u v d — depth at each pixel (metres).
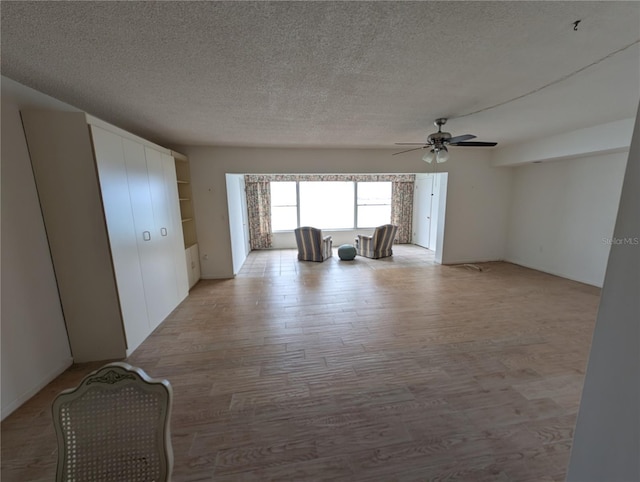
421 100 2.47
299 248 6.20
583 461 1.00
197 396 1.95
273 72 1.88
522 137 4.20
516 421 1.70
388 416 1.75
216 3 1.18
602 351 0.91
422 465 1.42
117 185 2.40
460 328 2.90
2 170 1.83
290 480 1.36
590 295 3.81
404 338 2.71
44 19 1.27
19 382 1.89
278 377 2.15
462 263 5.68
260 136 3.76
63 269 2.22
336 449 1.52
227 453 1.51
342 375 2.16
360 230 7.85
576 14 1.30
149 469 0.89
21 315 1.92
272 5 1.21
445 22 1.35
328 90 2.20
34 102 2.09
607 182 3.96
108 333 2.39
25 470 1.43
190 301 3.77
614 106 2.72
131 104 2.46
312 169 4.75
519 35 1.47
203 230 4.69
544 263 4.98
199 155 4.48
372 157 4.90
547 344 2.58
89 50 1.56
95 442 0.89
